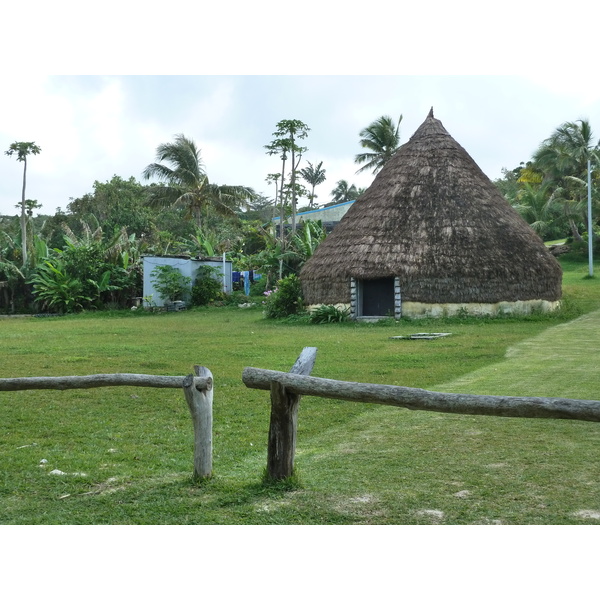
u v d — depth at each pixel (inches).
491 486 201.9
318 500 192.1
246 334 746.8
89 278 1275.8
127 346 616.1
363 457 239.8
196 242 1631.4
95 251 1300.4
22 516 183.3
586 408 157.8
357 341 646.5
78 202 2217.0
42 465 232.8
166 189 1764.3
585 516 175.6
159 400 350.6
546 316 841.5
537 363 462.9
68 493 202.5
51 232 1991.9
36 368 466.6
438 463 228.2
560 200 1811.0
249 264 1583.4
